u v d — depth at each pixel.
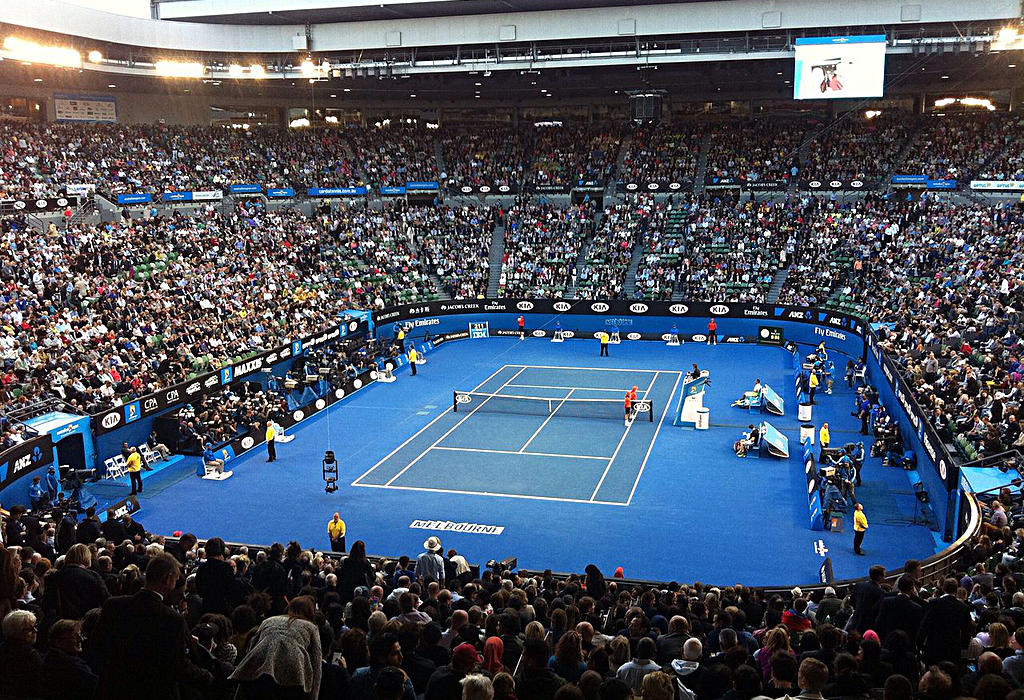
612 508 34.22
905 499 34.81
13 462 32.97
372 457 41.28
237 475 38.88
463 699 8.34
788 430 44.72
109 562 15.87
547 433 44.84
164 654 7.02
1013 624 14.06
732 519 32.94
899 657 11.22
